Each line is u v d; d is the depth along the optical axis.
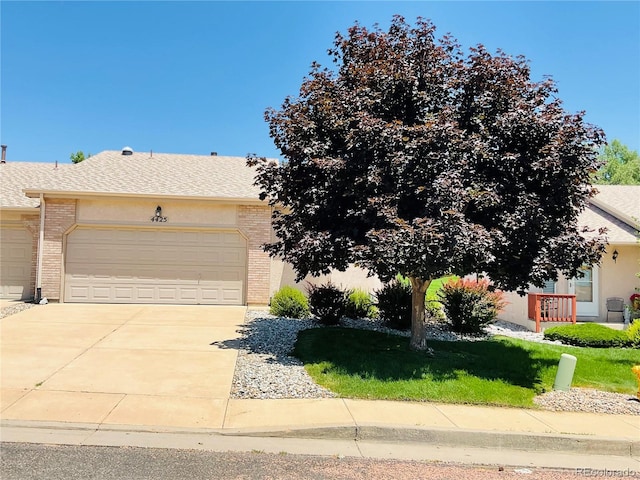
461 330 11.93
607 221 15.84
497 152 7.93
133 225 14.64
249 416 5.86
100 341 9.43
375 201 7.34
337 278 16.39
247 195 15.14
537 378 8.02
